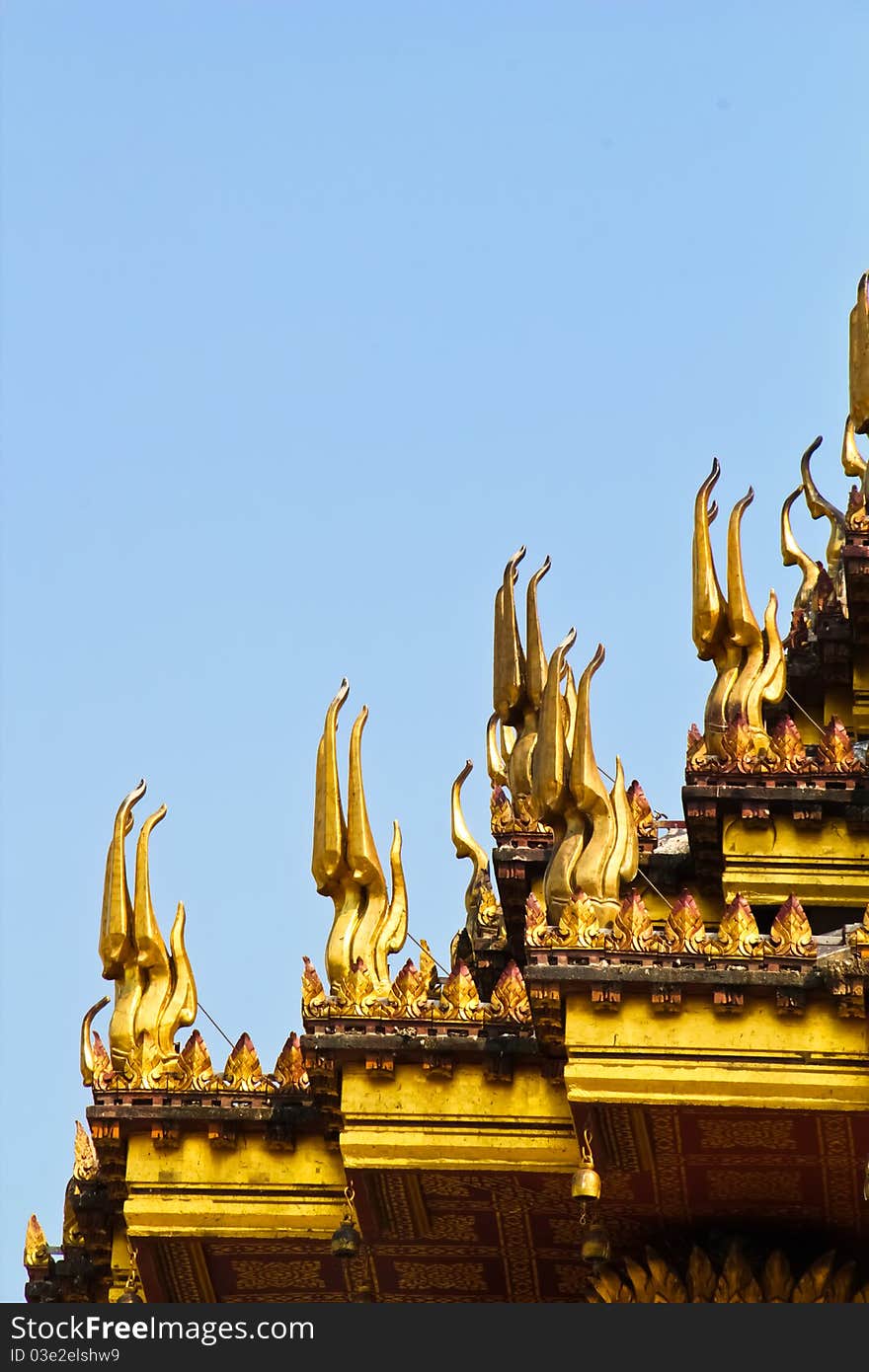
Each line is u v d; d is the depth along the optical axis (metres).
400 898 44.44
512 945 51.44
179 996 46.19
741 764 49.53
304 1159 45.59
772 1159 41.66
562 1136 42.62
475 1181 43.03
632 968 40.59
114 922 46.38
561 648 44.28
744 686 50.09
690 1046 40.50
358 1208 44.00
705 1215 43.47
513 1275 46.28
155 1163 45.62
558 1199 43.50
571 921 41.06
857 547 52.22
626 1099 40.41
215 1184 45.53
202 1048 45.81
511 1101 42.88
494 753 54.28
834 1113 40.25
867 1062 40.34
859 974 40.12
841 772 49.44
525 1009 43.12
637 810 51.81
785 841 49.53
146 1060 45.81
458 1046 42.88
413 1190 43.53
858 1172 41.66
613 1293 43.53
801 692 54.75
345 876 44.47
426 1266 46.25
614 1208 43.50
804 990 40.50
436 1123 42.84
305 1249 45.81
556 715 43.47
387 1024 43.12
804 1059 40.41
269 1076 45.88
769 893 49.25
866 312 51.62
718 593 50.38
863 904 49.06
